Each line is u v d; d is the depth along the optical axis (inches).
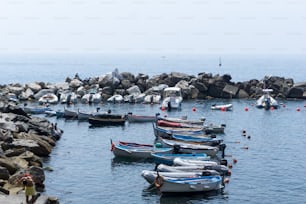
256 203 1796.3
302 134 3213.6
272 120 3782.0
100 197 1827.0
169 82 5162.4
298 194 1900.8
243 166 2333.9
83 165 2288.4
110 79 4972.9
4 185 1680.6
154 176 1908.2
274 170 2263.8
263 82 5231.3
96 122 3400.6
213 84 5022.1
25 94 4714.6
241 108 4416.8
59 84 5098.4
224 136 3127.5
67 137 2987.2
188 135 2856.8
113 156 2482.8
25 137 2482.8
